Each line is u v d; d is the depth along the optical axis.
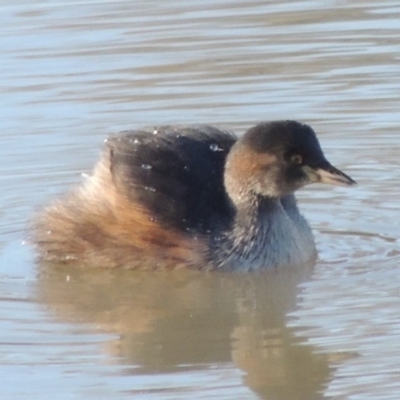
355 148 15.97
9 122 16.95
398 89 17.50
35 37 19.89
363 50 18.97
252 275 12.84
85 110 17.23
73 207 13.22
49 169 15.52
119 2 21.42
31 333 11.30
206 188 12.95
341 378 10.21
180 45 19.47
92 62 18.92
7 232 13.98
